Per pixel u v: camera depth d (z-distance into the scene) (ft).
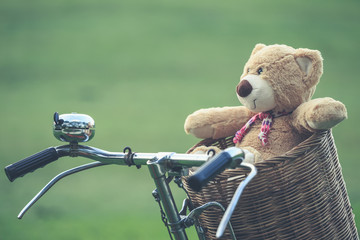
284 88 11.66
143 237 23.66
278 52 11.92
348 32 91.25
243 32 92.63
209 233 10.00
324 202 9.93
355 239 11.12
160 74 72.43
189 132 12.95
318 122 10.25
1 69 74.38
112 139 46.16
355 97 58.85
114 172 38.42
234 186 9.42
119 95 63.05
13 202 31.22
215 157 7.43
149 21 99.86
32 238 24.03
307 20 99.35
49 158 9.04
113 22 99.30
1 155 41.98
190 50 83.66
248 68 12.17
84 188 34.60
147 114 55.06
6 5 107.86
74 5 109.70
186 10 107.24
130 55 81.76
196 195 9.87
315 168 9.71
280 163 9.37
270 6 110.11
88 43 87.66
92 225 26.13
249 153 11.07
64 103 59.57
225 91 63.67
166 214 8.64
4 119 53.31
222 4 111.55
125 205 30.83
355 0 115.96
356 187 32.73
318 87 63.21
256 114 12.66
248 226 9.59
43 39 89.56
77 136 8.83
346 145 42.96
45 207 30.25
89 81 69.46
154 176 8.48
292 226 9.61
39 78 70.79
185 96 61.87
